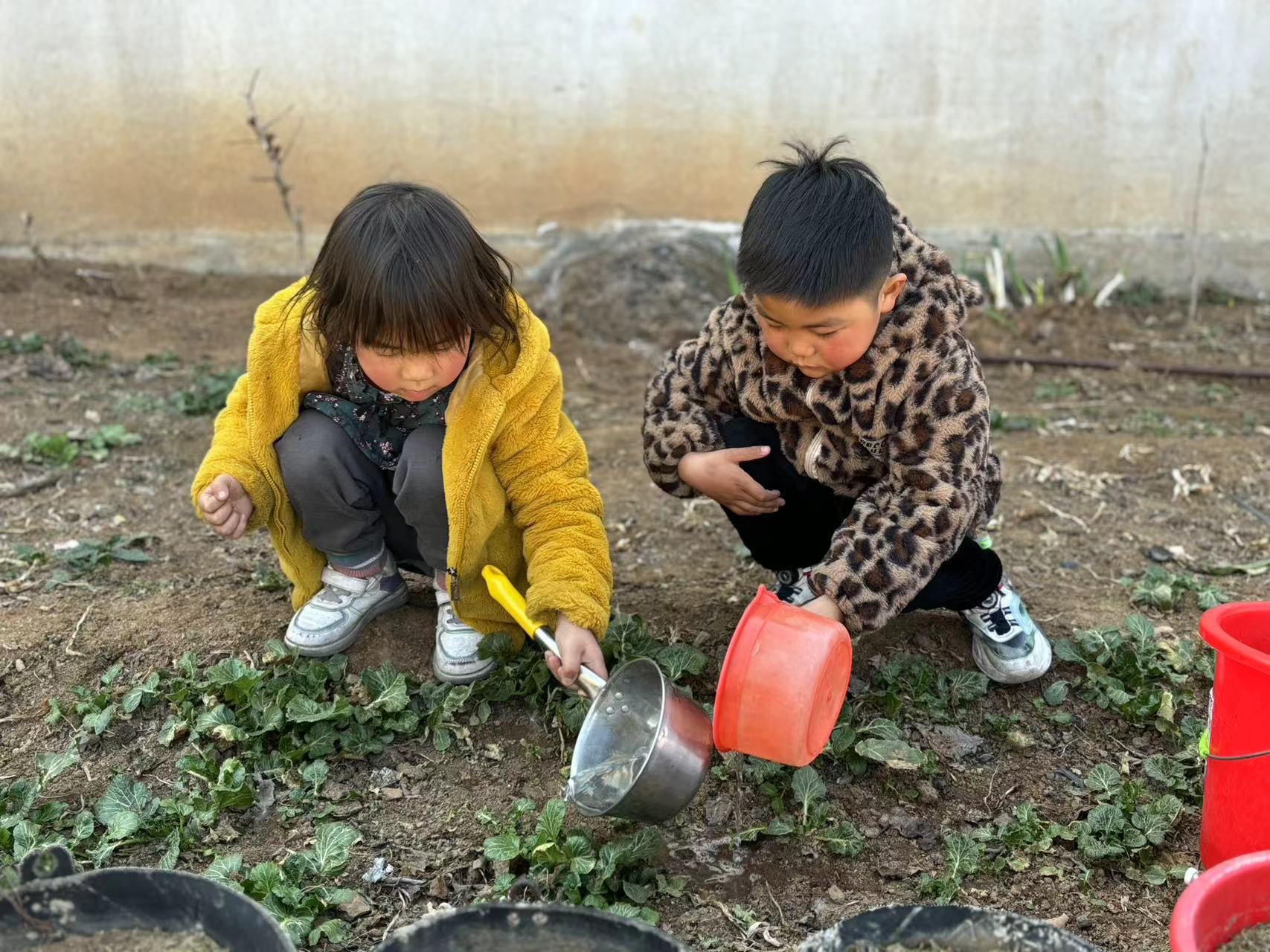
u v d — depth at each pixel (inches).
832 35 226.4
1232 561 127.9
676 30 226.5
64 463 146.6
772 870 81.7
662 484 98.7
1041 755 93.9
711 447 95.7
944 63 227.9
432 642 102.0
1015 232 237.5
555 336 216.1
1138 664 101.8
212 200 238.8
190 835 81.9
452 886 79.8
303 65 229.8
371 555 99.3
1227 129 230.2
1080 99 229.6
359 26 227.3
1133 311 231.1
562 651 84.3
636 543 129.8
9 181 237.5
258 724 90.7
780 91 229.6
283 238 240.8
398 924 76.5
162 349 200.1
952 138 232.4
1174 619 113.0
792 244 74.1
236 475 90.9
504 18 226.7
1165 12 224.1
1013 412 180.7
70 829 83.4
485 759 91.4
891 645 103.7
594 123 231.9
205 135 234.5
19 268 233.5
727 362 94.1
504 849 79.7
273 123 233.0
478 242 82.5
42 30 228.8
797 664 73.2
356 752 90.4
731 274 228.2
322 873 78.9
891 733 90.9
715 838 84.2
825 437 91.1
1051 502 141.9
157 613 107.2
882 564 78.8
